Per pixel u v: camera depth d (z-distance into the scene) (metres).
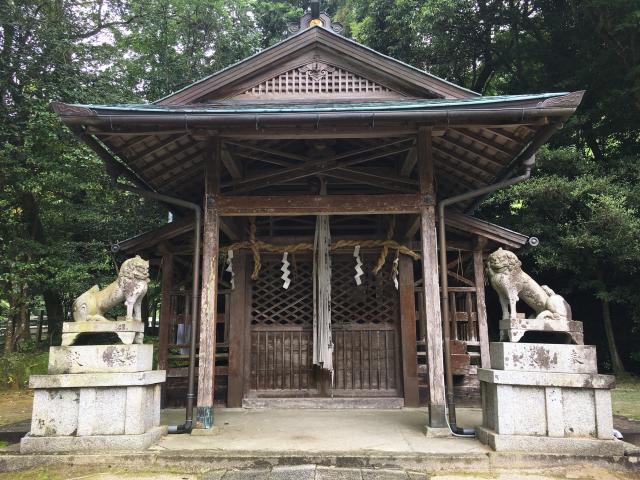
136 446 4.05
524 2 12.15
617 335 11.36
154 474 3.81
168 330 6.71
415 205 5.00
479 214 12.28
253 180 5.47
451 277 7.38
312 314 6.76
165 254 6.88
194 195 7.02
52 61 10.48
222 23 14.32
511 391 4.13
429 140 5.02
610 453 3.91
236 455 3.96
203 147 5.72
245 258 6.80
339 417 5.72
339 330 6.73
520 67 13.06
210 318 4.85
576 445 3.94
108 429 4.12
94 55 11.61
